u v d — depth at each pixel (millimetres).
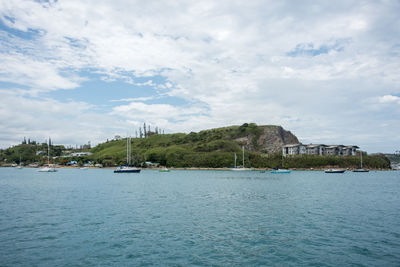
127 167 155375
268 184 83062
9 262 19625
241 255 21219
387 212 37500
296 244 23734
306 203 45156
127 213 36094
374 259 20375
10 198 50062
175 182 90000
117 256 20891
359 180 103750
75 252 21625
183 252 21797
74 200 47594
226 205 42938
